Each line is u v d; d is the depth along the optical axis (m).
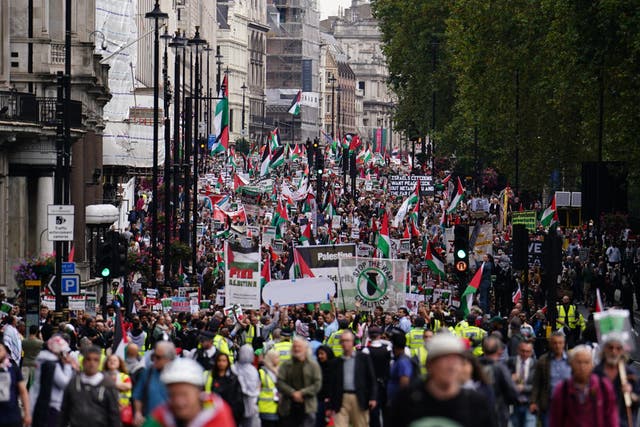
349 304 60.69
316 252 60.38
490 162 164.25
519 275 75.31
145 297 70.62
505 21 132.25
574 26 91.06
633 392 32.03
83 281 80.94
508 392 34.00
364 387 36.81
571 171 123.62
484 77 134.38
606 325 29.64
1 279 74.88
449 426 19.72
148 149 123.81
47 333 50.16
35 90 84.19
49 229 57.28
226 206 108.25
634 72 87.56
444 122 186.25
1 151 73.44
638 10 84.94
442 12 188.38
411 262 93.44
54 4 90.44
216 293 78.94
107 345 51.06
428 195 137.50
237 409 35.88
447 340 21.59
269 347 44.56
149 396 30.80
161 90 175.00
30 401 34.78
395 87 198.50
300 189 141.75
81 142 86.19
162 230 106.06
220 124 161.25
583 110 99.62
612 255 94.19
